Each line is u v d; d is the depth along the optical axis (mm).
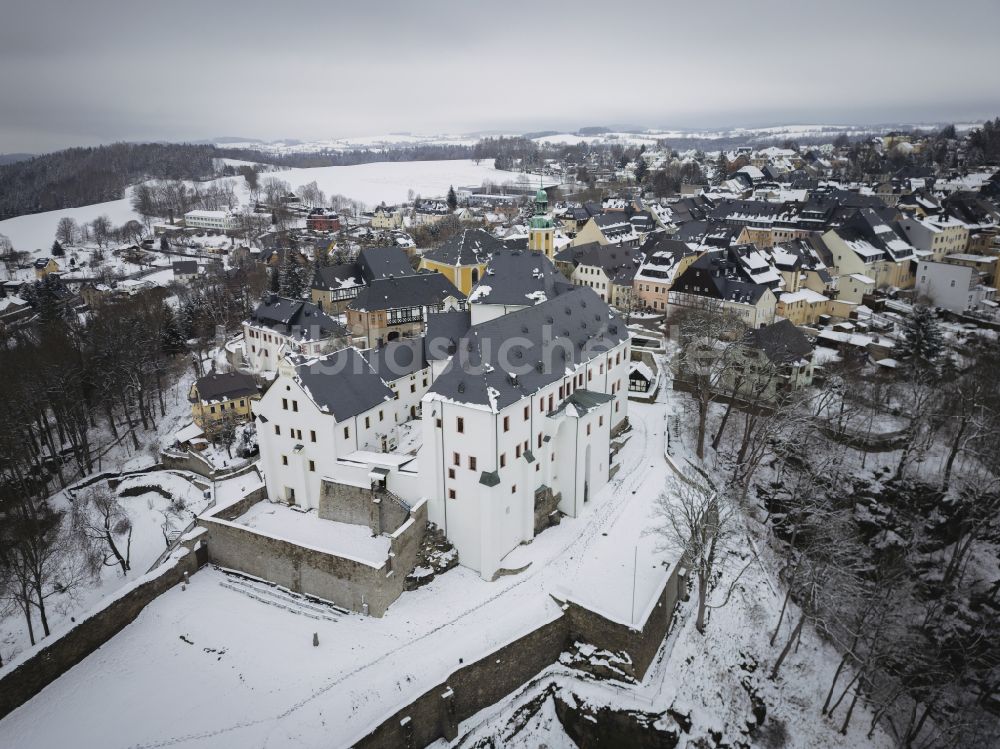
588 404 77625
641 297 158000
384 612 64625
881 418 99750
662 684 61250
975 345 119062
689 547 66062
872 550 86250
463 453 67438
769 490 90938
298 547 67875
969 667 72750
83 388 111812
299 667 59219
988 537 86438
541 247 139500
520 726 59562
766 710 65125
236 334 153000
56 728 54344
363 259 154500
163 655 61656
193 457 96125
